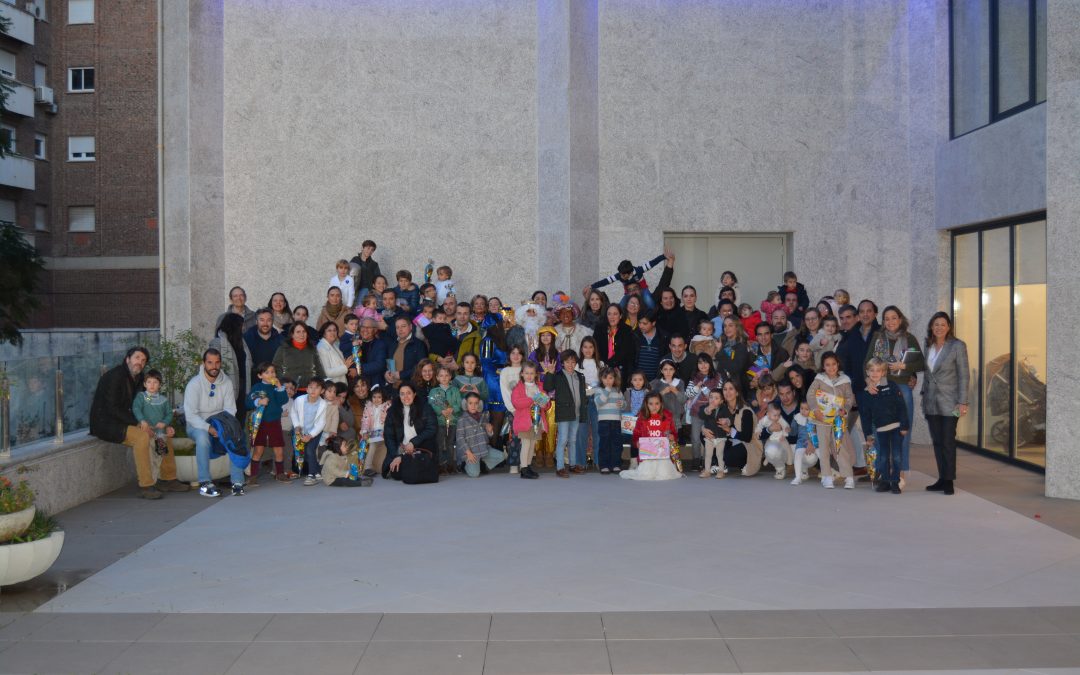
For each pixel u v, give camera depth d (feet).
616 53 52.85
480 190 53.57
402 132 53.62
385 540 28.55
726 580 23.91
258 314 42.16
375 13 53.62
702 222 53.06
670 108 52.95
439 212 53.62
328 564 25.72
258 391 39.01
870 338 39.14
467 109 53.57
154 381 36.58
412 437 39.27
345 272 49.11
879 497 35.29
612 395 41.14
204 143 53.47
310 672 17.78
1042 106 39.11
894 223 52.47
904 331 37.27
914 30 50.96
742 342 42.19
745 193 53.06
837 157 53.01
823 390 37.32
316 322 53.47
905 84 52.16
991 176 43.73
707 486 37.83
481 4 53.47
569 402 40.47
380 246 53.72
